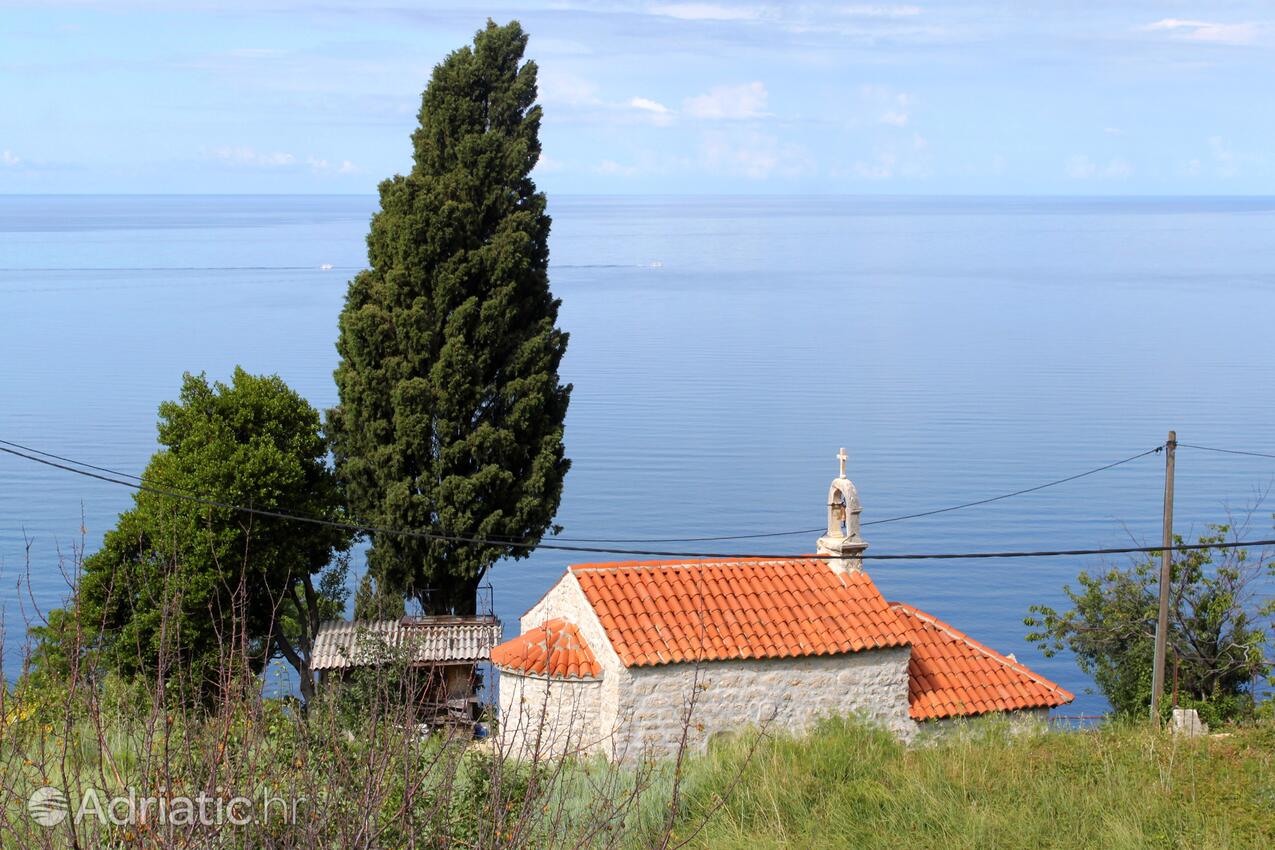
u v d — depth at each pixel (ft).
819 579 89.04
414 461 121.60
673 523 356.38
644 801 55.93
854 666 83.76
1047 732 75.97
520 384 124.16
